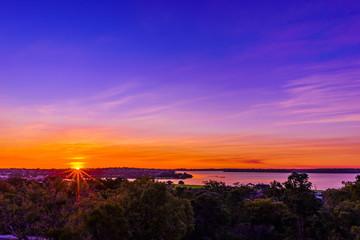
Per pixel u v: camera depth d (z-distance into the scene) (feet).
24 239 129.08
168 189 170.19
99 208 102.99
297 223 221.05
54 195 151.84
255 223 253.24
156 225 127.95
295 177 226.99
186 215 160.97
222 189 406.21
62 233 95.96
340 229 230.89
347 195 342.85
